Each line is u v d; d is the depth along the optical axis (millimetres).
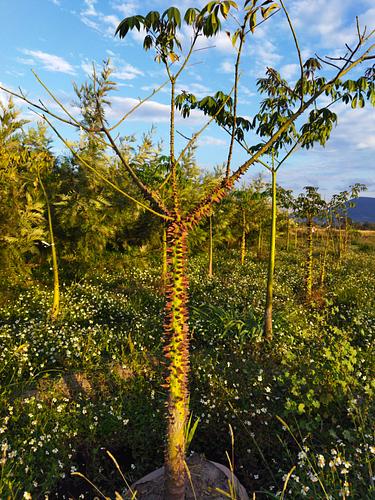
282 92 5977
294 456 3482
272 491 3168
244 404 4254
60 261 9672
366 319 7832
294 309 8242
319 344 5832
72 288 8969
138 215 10414
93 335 6316
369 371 4867
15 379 4770
